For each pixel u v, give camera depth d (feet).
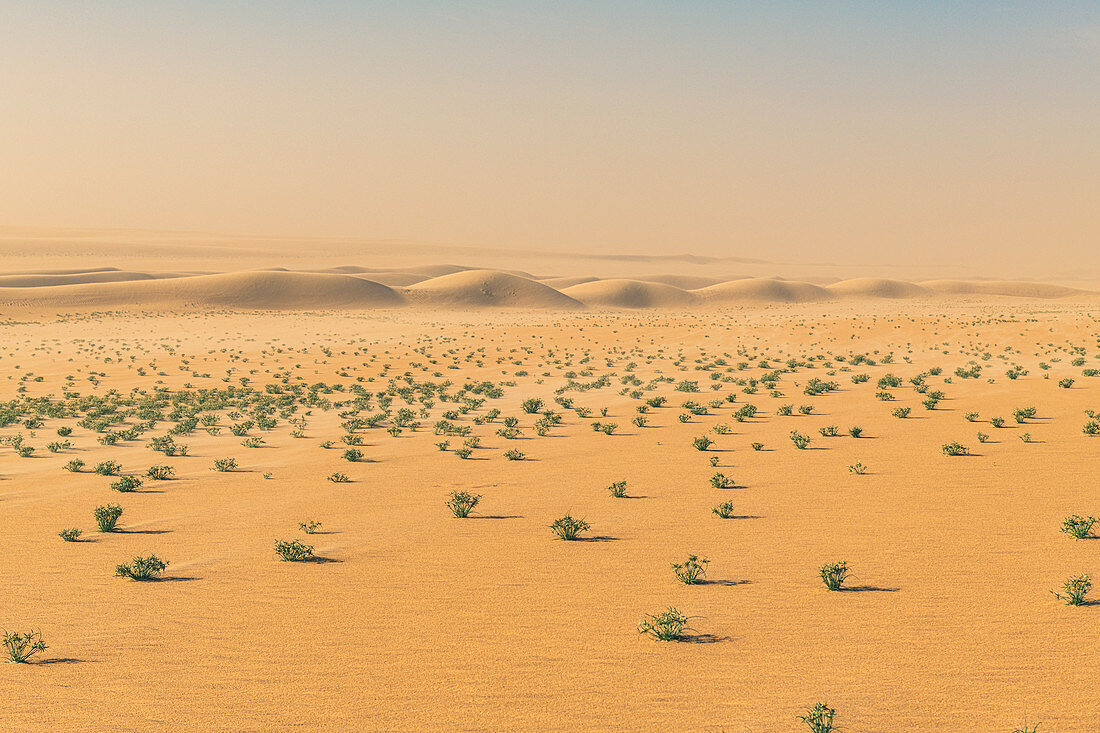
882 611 41.11
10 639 37.50
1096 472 76.95
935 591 44.14
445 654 36.73
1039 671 33.04
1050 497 67.31
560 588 46.73
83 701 32.14
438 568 51.52
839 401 144.87
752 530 59.47
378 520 65.87
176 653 37.40
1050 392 141.08
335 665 35.65
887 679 32.73
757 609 41.98
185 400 172.14
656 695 31.78
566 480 82.02
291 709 31.22
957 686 31.86
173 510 70.74
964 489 71.46
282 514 68.64
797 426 116.37
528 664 35.32
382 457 99.25
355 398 174.29
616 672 34.17
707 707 30.60
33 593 47.19
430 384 194.49
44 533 62.59
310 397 172.55
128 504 73.36
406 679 33.94
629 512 66.80
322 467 92.53
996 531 56.90
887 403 138.31
